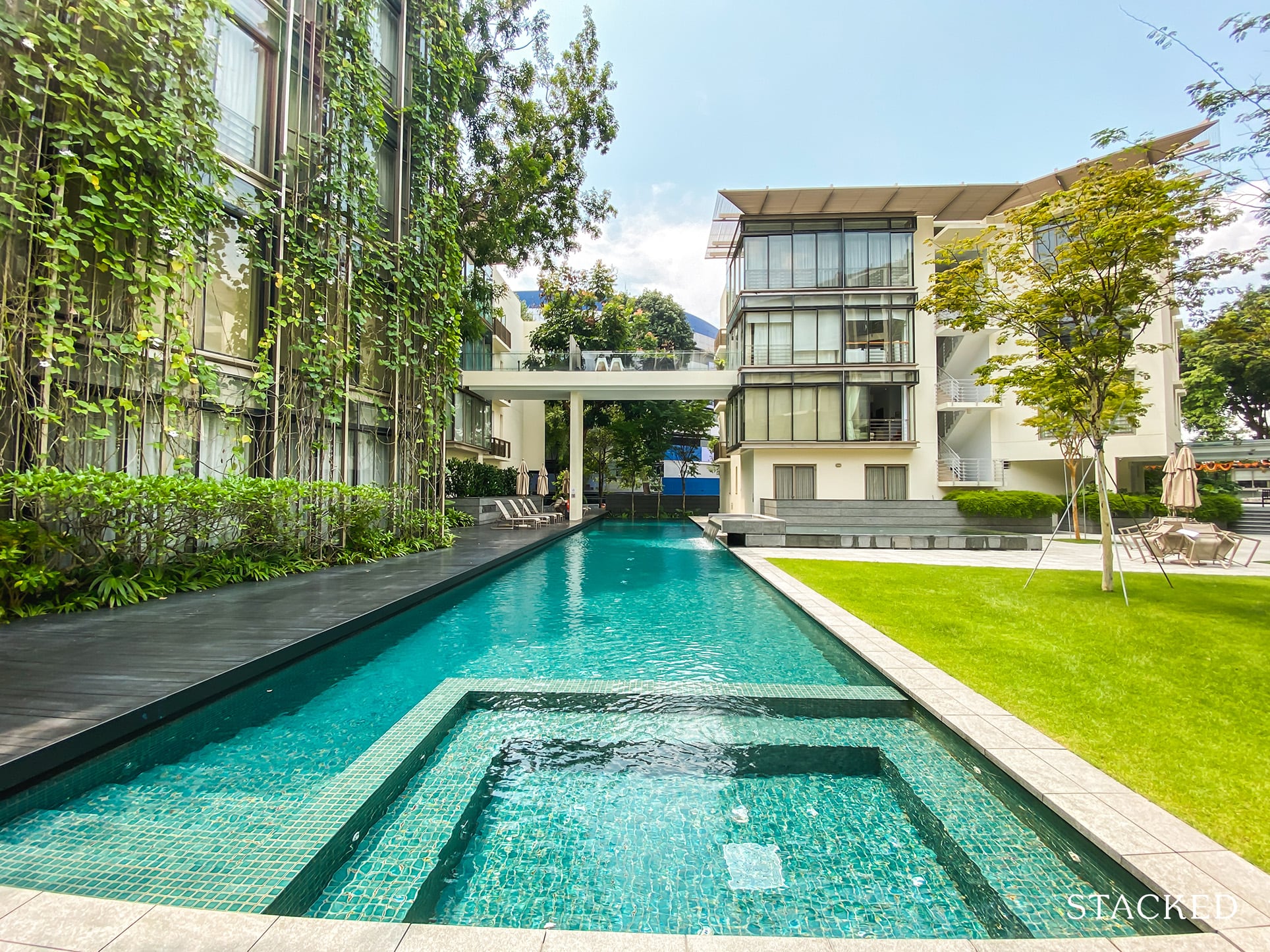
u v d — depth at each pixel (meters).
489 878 2.27
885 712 3.65
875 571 9.09
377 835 2.42
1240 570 9.41
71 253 5.19
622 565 10.85
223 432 7.14
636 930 2.02
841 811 2.74
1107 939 1.60
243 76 7.43
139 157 5.60
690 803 2.80
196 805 2.52
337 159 8.43
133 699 3.07
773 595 7.82
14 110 4.88
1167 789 2.44
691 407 27.56
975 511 17.19
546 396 20.50
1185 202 5.91
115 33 5.42
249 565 6.96
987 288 7.56
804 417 19.02
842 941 1.56
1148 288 6.64
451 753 3.16
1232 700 3.49
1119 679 3.89
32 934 1.54
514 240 16.48
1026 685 3.77
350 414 9.30
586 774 3.07
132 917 1.62
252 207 7.43
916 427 18.83
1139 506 17.94
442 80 11.04
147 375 6.02
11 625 4.60
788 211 18.94
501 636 5.66
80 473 4.82
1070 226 6.80
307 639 4.29
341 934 1.57
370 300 9.41
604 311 26.31
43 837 2.24
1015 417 19.17
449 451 18.12
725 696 3.79
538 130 16.22
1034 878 2.13
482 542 12.20
